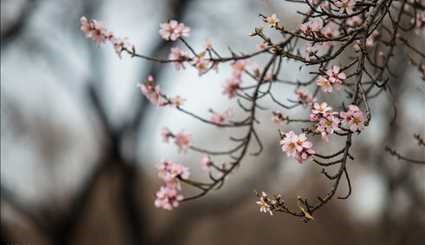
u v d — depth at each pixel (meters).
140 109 12.33
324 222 18.06
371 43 4.10
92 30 3.95
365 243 15.20
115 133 12.36
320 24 3.86
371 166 12.27
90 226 16.31
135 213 12.57
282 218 22.91
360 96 3.41
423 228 12.98
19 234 12.35
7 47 11.75
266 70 4.18
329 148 10.08
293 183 13.96
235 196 12.69
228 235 23.52
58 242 11.90
